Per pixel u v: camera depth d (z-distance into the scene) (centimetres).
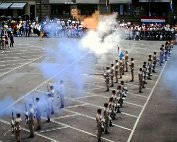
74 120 2361
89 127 2239
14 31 6300
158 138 2070
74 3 6862
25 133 2144
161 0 6600
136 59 4359
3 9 7044
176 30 5894
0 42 5116
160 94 2994
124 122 2328
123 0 6738
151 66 3638
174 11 6662
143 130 2194
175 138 2067
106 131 2134
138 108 2619
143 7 6738
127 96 2923
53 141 2025
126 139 2055
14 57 4484
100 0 6812
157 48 5172
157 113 2508
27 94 2905
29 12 7044
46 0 6919
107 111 2123
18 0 7025
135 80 3447
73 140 2039
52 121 2344
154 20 6469
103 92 3030
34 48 5128
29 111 2084
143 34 6059
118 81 3397
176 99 2848
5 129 2209
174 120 2367
